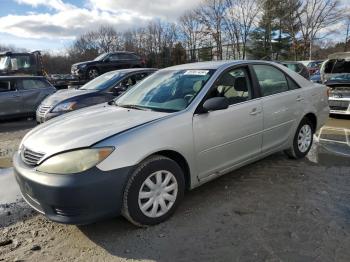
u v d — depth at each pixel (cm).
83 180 310
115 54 2225
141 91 474
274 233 339
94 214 318
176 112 385
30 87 1162
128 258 309
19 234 357
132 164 331
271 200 412
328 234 333
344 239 324
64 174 313
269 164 535
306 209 386
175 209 376
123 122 367
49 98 871
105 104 481
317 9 4228
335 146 641
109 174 319
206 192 438
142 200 347
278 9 4509
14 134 903
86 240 340
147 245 327
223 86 432
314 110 558
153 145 346
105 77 912
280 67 527
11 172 559
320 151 605
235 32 4841
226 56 4997
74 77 2123
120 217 379
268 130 477
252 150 459
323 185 452
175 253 313
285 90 517
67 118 415
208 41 5131
